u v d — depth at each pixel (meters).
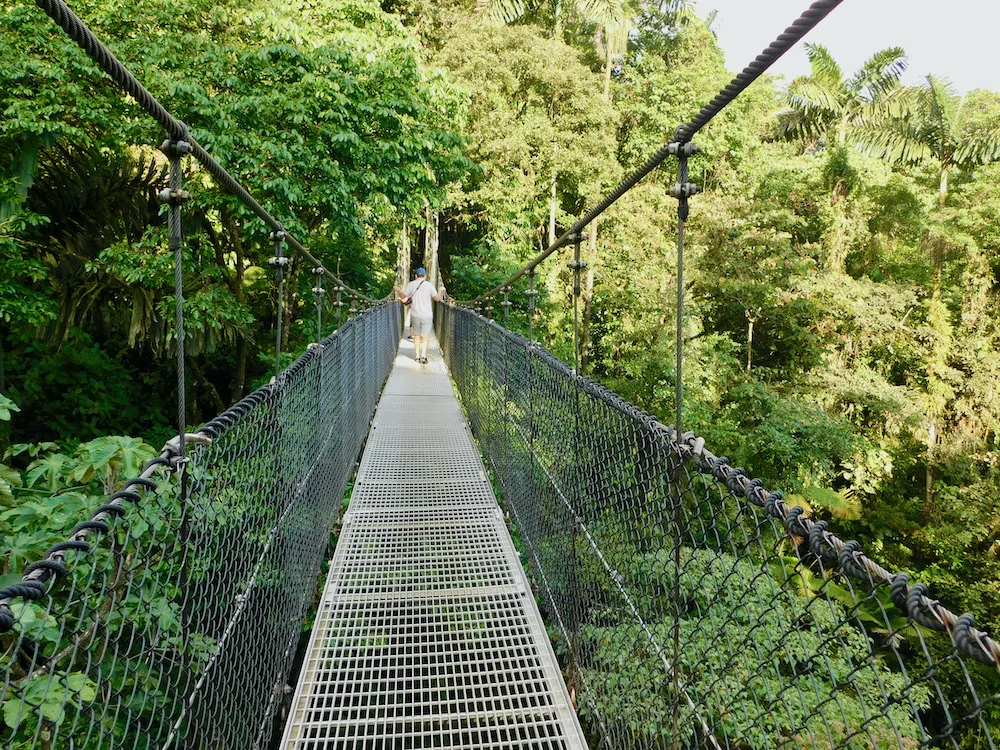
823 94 13.48
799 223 12.77
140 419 7.26
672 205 12.77
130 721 0.83
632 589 1.39
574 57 13.38
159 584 0.96
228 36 6.52
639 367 11.45
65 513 1.67
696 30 15.19
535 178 14.05
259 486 1.47
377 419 4.87
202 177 6.46
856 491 11.49
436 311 11.07
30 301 5.39
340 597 2.31
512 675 1.92
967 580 9.14
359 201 7.43
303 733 1.70
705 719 1.14
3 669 0.59
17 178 5.30
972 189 11.86
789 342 12.66
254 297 8.95
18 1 5.08
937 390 11.19
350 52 6.68
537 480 2.48
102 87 5.71
